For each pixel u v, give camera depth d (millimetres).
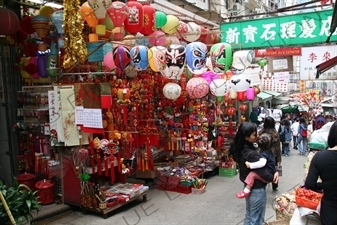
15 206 3604
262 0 16625
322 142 4586
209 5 10648
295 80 22422
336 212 2713
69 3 4219
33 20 5230
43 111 5520
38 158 5668
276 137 6117
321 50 7258
